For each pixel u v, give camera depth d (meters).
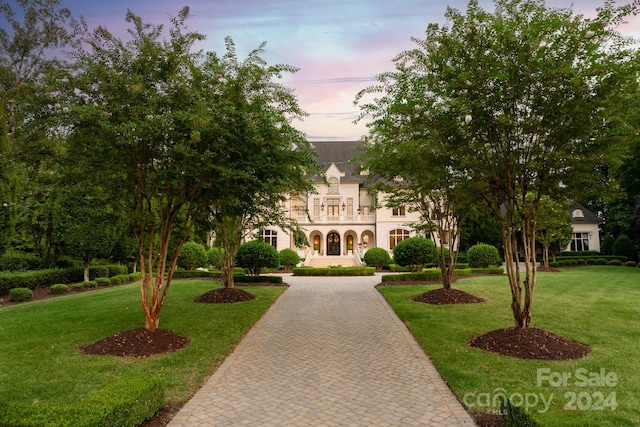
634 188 25.11
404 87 7.44
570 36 6.35
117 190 7.60
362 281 20.16
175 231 9.51
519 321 7.41
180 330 8.83
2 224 14.84
